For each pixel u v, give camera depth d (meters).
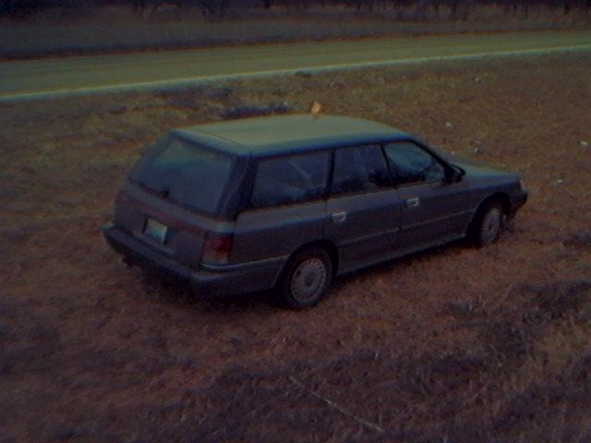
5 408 5.25
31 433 4.96
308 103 18.30
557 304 7.46
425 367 6.07
